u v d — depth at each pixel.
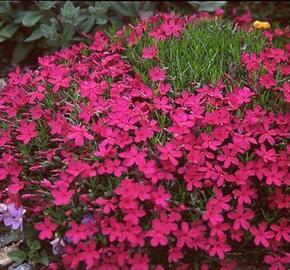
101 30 0.75
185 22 0.67
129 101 0.54
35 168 0.52
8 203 0.51
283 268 0.50
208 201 0.49
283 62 0.61
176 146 0.50
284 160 0.51
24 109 0.58
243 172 0.50
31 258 0.52
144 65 0.60
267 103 0.56
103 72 0.59
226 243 0.51
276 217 0.52
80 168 0.50
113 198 0.48
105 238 0.49
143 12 0.77
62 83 0.58
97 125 0.52
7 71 0.74
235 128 0.53
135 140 0.51
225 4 0.83
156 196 0.48
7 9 0.72
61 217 0.50
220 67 0.58
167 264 0.51
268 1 0.83
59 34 0.72
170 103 0.56
